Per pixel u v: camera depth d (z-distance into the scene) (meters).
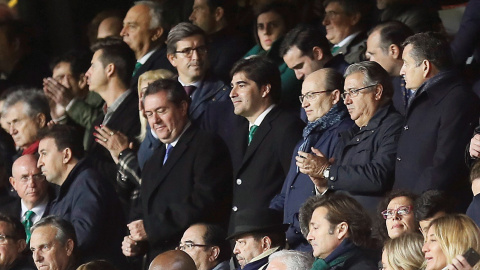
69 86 36.59
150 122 30.28
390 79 27.28
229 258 28.45
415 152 26.28
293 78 33.06
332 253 24.30
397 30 30.16
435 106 26.34
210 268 28.16
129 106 34.41
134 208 31.52
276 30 35.78
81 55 36.88
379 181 26.33
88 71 34.78
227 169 30.16
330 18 34.56
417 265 22.44
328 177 26.64
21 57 40.97
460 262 19.61
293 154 28.66
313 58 31.41
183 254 25.59
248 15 37.78
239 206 29.64
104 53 34.47
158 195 30.02
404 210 24.44
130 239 30.05
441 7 37.44
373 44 30.20
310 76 28.58
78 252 29.89
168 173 30.00
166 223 29.48
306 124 29.97
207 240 28.09
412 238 22.64
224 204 30.08
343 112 28.28
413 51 26.72
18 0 45.47
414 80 26.77
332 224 24.50
